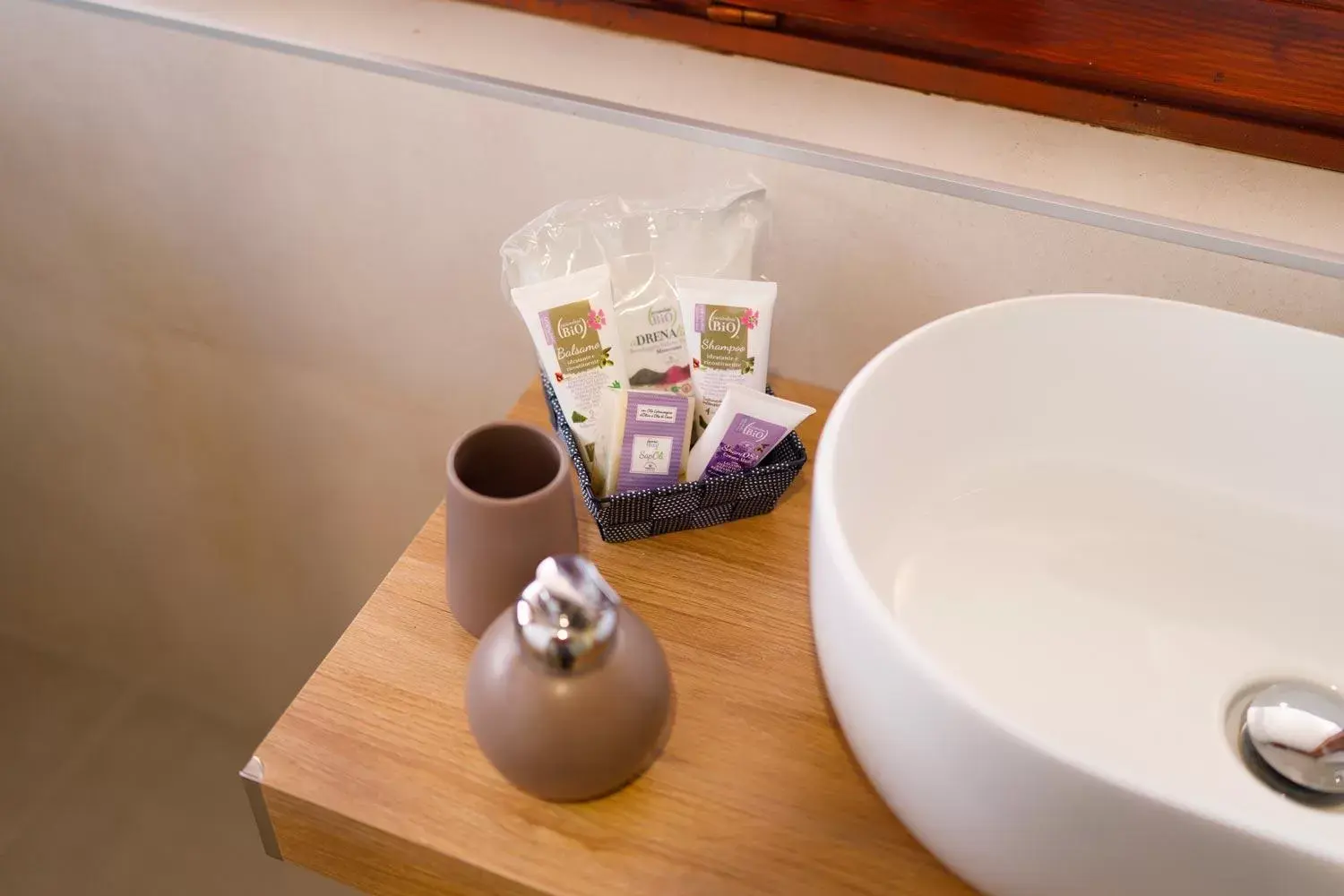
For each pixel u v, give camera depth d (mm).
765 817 542
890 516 626
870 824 541
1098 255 697
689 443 671
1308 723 543
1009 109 764
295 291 934
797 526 683
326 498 1111
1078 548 643
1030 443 676
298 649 1310
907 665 433
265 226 894
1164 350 641
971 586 620
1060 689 578
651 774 555
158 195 910
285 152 837
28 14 830
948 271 733
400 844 531
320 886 1314
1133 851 405
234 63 797
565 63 776
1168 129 741
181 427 1104
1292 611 618
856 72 781
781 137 716
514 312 867
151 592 1327
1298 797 537
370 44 776
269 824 570
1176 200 691
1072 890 437
